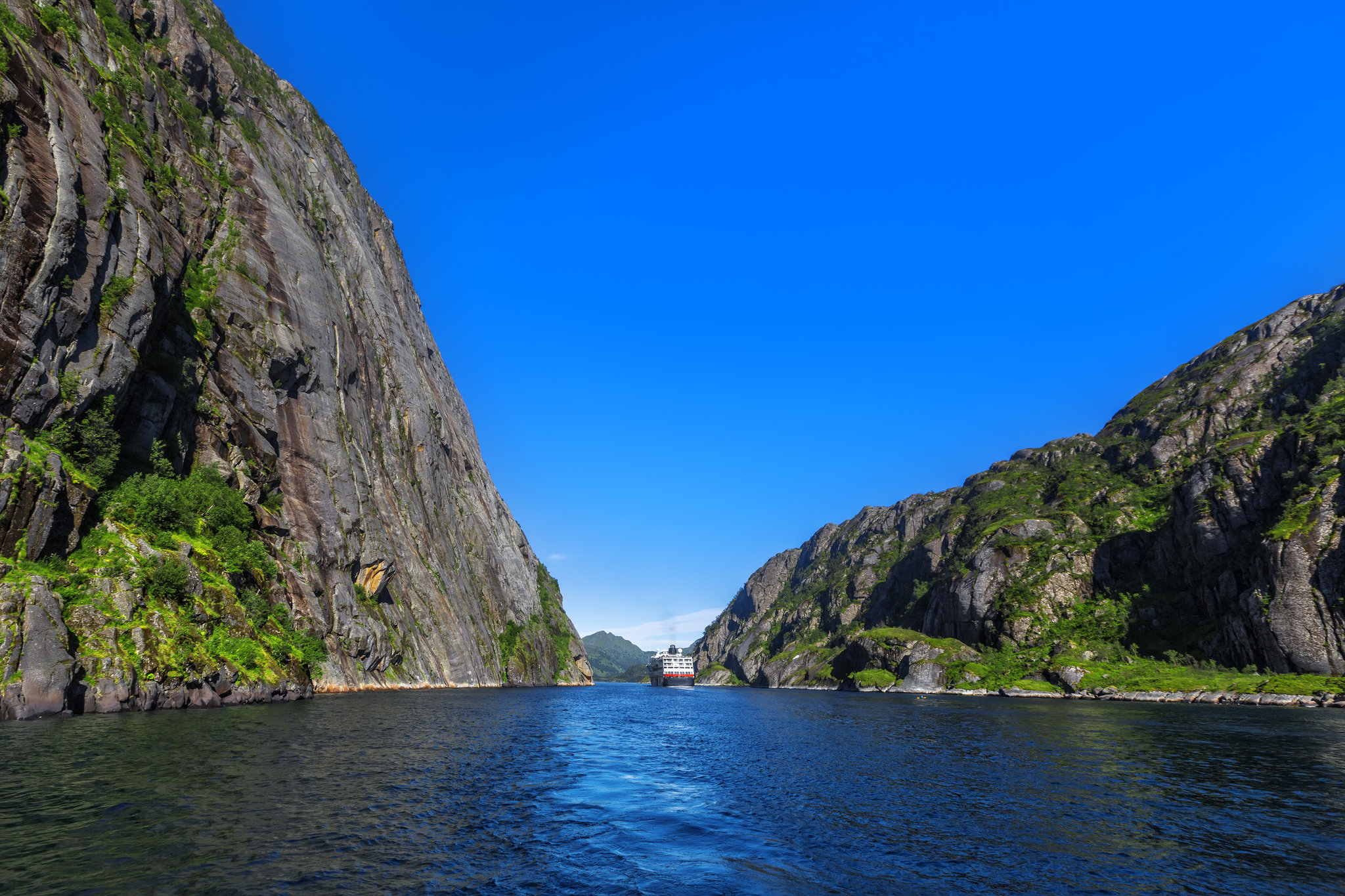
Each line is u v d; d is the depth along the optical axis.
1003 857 17.09
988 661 142.88
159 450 54.91
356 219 128.25
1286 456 119.75
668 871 14.95
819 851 17.11
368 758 27.27
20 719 31.61
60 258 42.47
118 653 37.91
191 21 89.56
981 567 164.75
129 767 22.17
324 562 75.88
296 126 114.94
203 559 52.22
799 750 38.31
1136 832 19.81
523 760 30.27
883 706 89.19
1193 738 44.88
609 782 26.22
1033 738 44.97
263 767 23.73
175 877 12.82
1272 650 95.81
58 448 42.19
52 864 13.18
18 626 32.97
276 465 73.44
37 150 42.09
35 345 40.97
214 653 46.72
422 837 16.45
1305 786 27.30
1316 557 95.12
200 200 75.06
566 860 15.40
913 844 18.05
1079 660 126.88
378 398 108.88
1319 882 15.69
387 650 81.81
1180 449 179.00
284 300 82.19
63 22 55.12
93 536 42.91
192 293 68.44
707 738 44.88
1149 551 146.12
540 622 169.12
